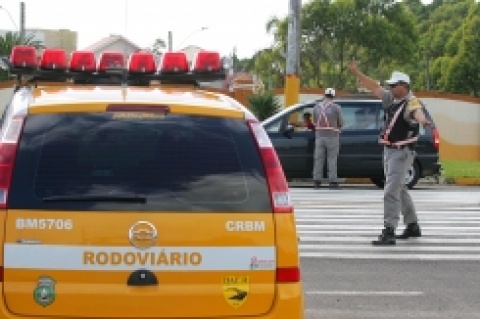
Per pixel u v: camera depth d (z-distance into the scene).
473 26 79.12
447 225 14.98
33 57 7.43
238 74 55.84
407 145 12.49
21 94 6.07
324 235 13.67
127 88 6.38
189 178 5.46
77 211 5.30
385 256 11.97
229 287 5.41
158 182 5.41
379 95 12.45
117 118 5.55
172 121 5.60
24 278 5.25
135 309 5.29
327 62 61.41
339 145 21.12
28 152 5.39
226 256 5.41
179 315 5.34
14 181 5.33
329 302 9.36
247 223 5.46
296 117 21.45
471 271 11.13
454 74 79.31
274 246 5.49
